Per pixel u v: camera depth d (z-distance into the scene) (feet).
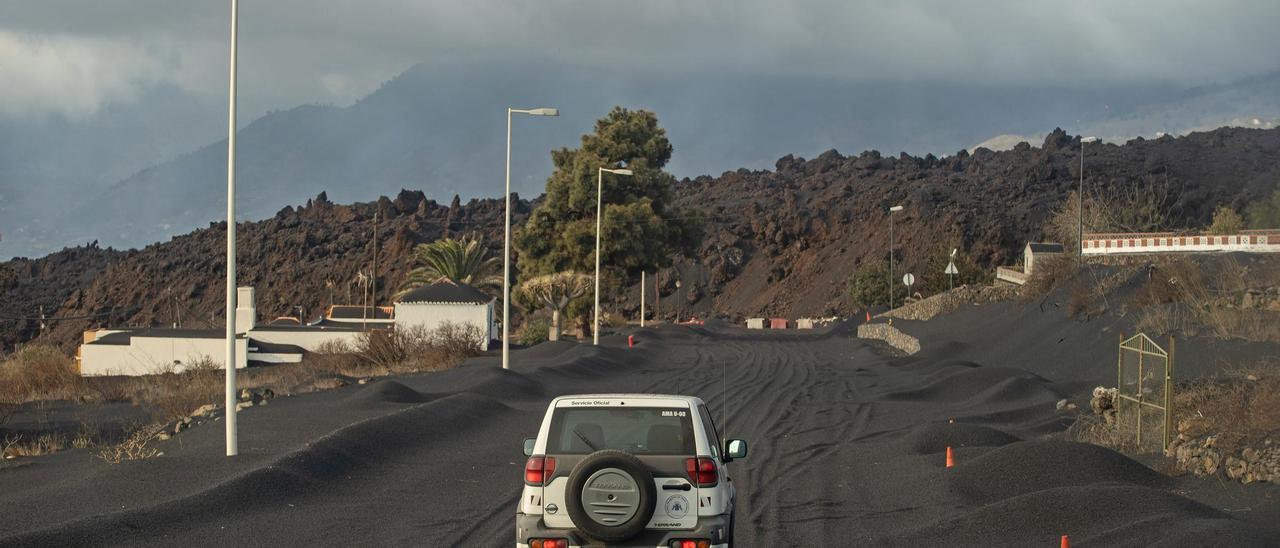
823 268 468.75
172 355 198.59
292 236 602.85
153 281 588.50
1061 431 79.71
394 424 76.23
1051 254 198.80
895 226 473.26
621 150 274.77
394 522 49.98
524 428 85.87
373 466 64.54
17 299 607.37
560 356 159.02
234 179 66.18
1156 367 91.45
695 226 293.02
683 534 34.12
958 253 320.50
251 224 650.84
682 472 34.58
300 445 71.10
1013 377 108.88
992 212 464.65
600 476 33.81
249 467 59.21
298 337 217.15
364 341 187.83
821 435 84.94
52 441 80.53
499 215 627.87
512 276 322.14
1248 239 184.24
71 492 54.13
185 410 96.53
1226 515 46.73
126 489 54.60
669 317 451.12
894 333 207.10
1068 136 623.36
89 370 198.49
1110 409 76.43
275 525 48.55
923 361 153.58
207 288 571.69
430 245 288.30
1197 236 190.08
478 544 45.62
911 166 620.08
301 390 118.42
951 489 55.67
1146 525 43.80
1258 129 590.96
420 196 654.94
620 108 286.87
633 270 270.05
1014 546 44.73
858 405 107.34
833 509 54.24
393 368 161.07
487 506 54.13
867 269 362.74
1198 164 527.81
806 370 153.69
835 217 510.99
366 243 577.43
